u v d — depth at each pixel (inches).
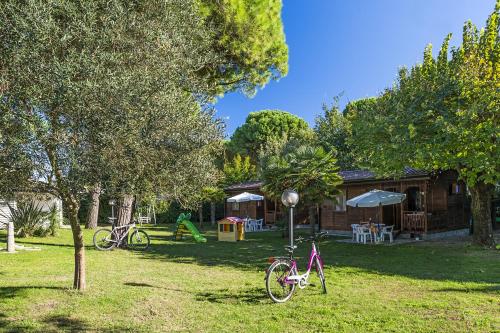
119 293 273.1
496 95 466.3
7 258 437.1
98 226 1036.5
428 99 527.5
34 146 187.3
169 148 236.7
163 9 246.8
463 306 248.7
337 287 309.1
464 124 470.9
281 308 247.9
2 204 253.4
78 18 201.8
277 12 594.6
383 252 531.5
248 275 363.3
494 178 498.0
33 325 212.5
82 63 187.6
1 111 182.9
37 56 185.2
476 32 540.1
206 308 247.4
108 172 198.5
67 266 389.4
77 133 191.3
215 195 1010.1
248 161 1438.2
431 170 614.9
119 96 190.1
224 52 523.8
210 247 606.2
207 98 277.0
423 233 694.5
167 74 228.7
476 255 482.0
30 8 183.8
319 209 901.2
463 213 805.2
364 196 674.8
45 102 181.8
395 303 258.8
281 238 772.0
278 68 625.0
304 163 650.2
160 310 241.9
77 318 225.3
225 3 529.3
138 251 544.4
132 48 225.6
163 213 1259.8
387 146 528.1
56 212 717.9
